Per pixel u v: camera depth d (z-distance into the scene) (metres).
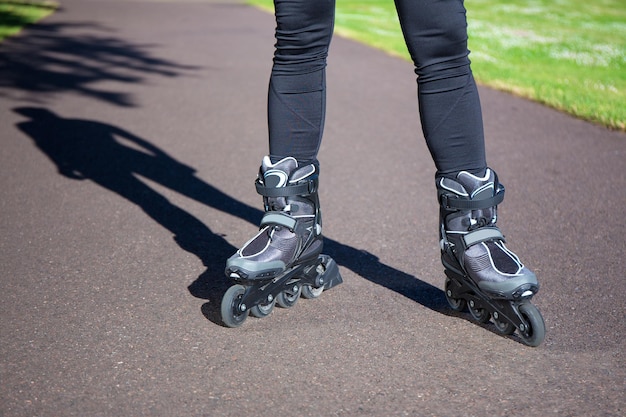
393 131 5.48
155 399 2.00
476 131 2.30
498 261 2.29
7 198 3.87
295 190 2.40
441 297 2.68
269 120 2.45
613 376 2.12
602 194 4.05
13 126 5.43
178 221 3.55
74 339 2.34
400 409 1.95
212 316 2.51
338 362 2.20
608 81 7.86
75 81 7.14
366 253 3.16
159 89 6.84
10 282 2.80
